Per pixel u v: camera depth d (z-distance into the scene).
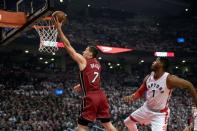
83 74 5.79
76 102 26.34
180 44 38.25
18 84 28.42
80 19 36.97
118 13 40.47
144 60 36.34
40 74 31.09
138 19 41.75
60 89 27.98
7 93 25.62
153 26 40.81
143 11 41.69
